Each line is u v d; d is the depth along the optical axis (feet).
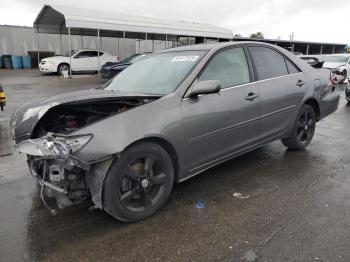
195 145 11.48
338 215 10.55
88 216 10.73
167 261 8.46
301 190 12.47
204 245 9.09
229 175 13.98
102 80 62.64
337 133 21.67
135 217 10.19
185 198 11.87
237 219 10.40
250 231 9.71
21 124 10.00
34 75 71.67
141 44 107.65
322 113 17.72
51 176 9.04
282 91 14.90
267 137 14.65
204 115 11.54
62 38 101.71
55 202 11.68
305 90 16.22
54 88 48.91
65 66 71.36
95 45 104.17
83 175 9.50
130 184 10.10
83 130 9.13
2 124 24.59
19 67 89.45
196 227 9.99
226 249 8.89
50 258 8.63
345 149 17.84
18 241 9.37
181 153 11.09
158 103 10.58
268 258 8.45
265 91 14.05
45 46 100.07
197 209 11.08
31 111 10.35
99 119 9.62
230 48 13.42
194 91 11.08
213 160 12.39
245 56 13.88
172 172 11.03
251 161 15.75
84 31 88.58
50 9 70.95
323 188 12.65
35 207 11.39
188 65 12.29
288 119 15.61
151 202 10.57
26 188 13.00
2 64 89.56
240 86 13.08
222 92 12.34
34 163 10.16
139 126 9.83
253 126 13.67
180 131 10.85
